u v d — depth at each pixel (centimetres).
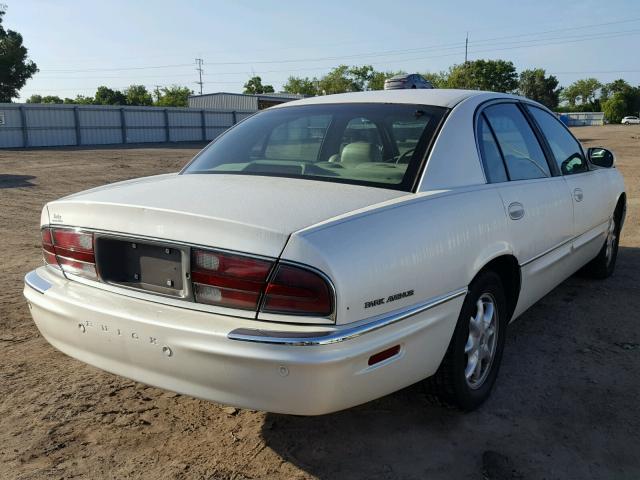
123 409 308
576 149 463
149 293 244
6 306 462
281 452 271
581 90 13388
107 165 2144
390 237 238
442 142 298
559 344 398
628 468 262
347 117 329
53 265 279
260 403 219
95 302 250
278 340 209
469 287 285
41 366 357
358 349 219
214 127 4881
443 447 276
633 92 10912
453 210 275
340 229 226
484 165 319
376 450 273
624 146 2948
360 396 231
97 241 256
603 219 488
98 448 273
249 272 218
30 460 262
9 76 6309
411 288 244
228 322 221
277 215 232
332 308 214
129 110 4250
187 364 226
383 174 287
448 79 8381
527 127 389
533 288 365
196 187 279
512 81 9406
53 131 3803
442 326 265
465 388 294
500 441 282
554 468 262
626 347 393
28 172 1784
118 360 246
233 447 275
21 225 851
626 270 585
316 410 218
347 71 8881
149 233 239
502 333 326
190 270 230
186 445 276
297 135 333
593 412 309
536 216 347
